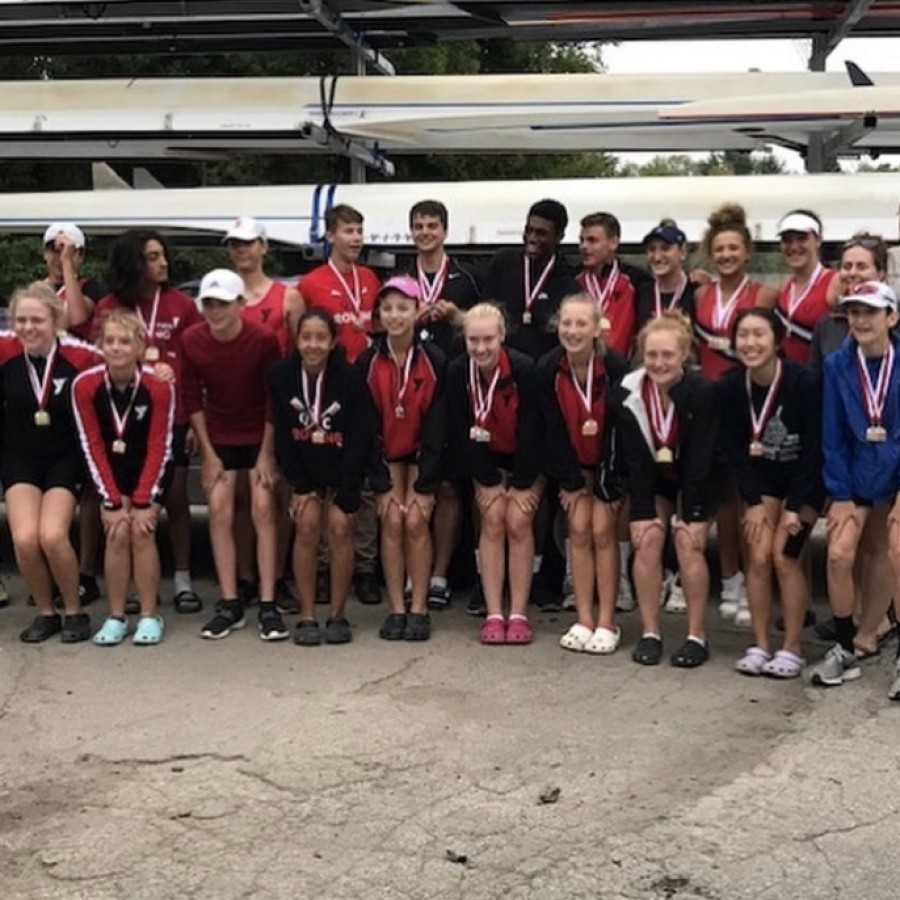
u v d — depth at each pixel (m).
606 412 5.52
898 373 5.09
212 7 7.73
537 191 7.20
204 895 3.44
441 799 4.04
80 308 6.50
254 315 6.22
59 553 5.76
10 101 8.15
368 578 6.58
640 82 7.74
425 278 6.43
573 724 4.71
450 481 6.03
